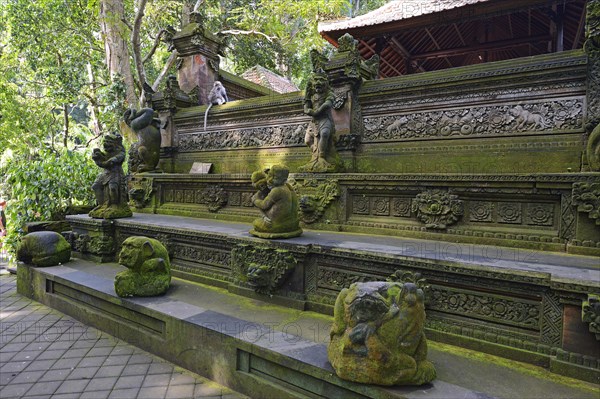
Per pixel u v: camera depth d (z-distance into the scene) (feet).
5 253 26.35
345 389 7.16
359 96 15.28
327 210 14.29
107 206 17.84
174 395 8.91
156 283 12.37
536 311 7.98
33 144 41.70
